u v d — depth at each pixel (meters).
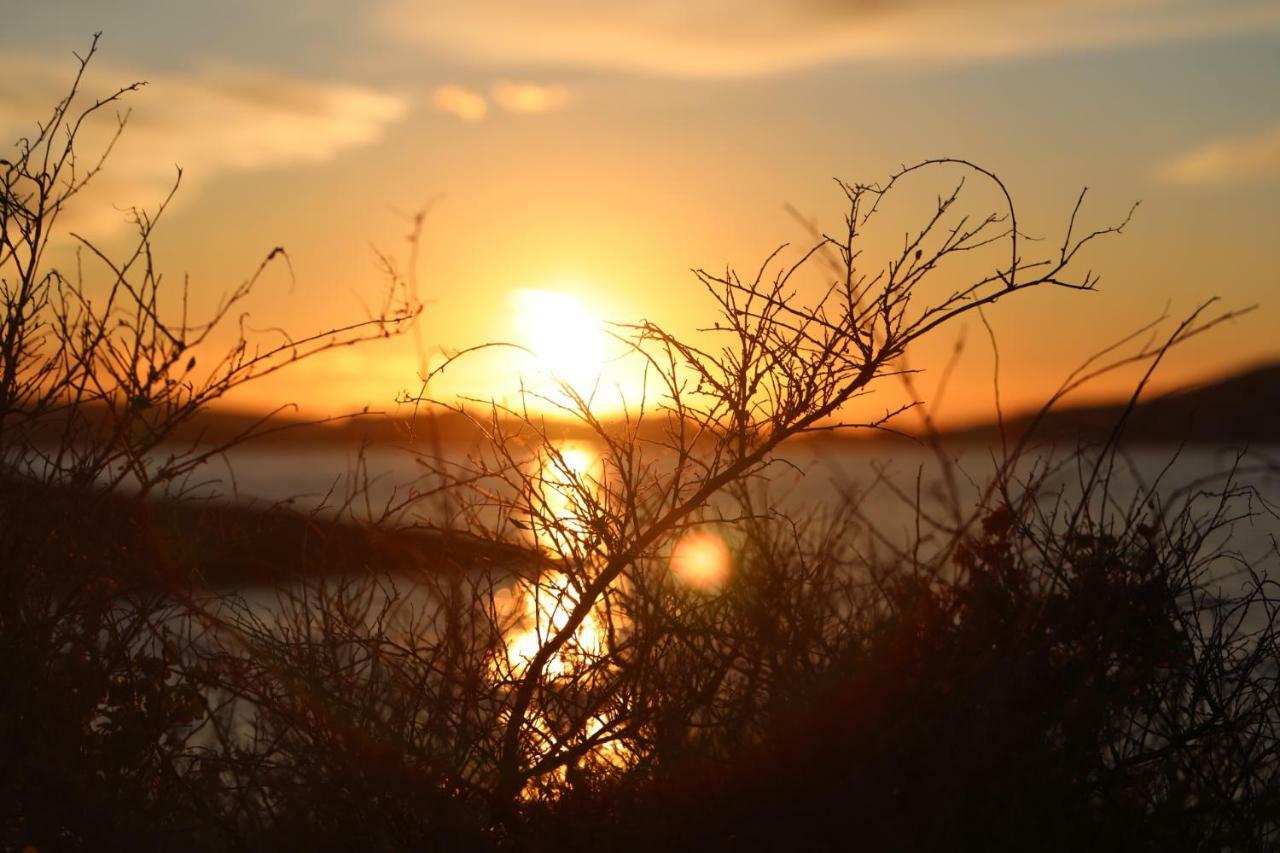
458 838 3.54
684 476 4.01
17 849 3.58
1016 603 3.85
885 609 4.10
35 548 3.80
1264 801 3.72
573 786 3.69
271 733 4.05
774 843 3.55
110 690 3.81
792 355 3.74
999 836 3.49
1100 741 3.75
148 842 3.67
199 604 3.90
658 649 3.87
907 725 3.59
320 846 3.64
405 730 3.84
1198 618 3.92
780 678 3.74
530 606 4.17
